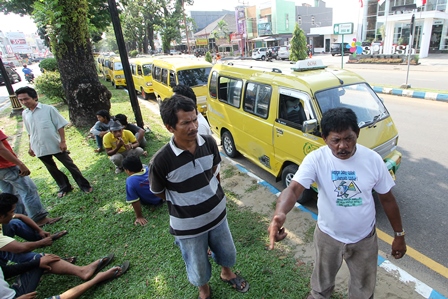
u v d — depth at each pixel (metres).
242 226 3.62
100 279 2.87
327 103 3.64
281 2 37.62
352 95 3.90
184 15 39.84
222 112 5.71
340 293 2.59
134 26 39.72
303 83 3.78
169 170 2.02
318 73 4.14
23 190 3.82
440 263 2.92
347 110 1.73
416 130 6.63
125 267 3.06
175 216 2.20
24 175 3.66
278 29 38.50
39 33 12.23
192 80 8.66
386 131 3.77
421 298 2.50
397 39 23.06
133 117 9.12
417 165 5.00
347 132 1.65
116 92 14.48
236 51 42.47
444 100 8.77
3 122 10.63
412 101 9.22
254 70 4.80
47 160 4.45
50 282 3.03
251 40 39.16
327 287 2.21
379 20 23.39
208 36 47.25
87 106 7.97
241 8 40.25
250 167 5.43
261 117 4.49
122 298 2.72
